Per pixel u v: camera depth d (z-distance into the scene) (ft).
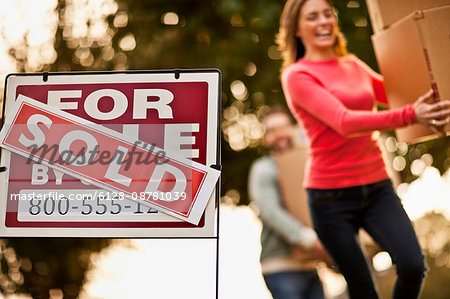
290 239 15.26
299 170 16.21
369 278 12.14
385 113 11.27
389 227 11.75
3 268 31.45
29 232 10.55
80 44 34.86
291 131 16.75
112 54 35.06
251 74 34.91
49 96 10.96
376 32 13.48
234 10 30.40
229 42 33.78
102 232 10.48
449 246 46.01
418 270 11.35
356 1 32.17
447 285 46.47
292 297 15.17
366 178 12.13
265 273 15.80
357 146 12.17
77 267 32.50
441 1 12.43
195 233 10.35
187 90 10.79
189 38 34.40
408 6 12.64
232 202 37.63
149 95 10.84
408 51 12.09
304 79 12.50
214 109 10.70
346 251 12.04
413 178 35.65
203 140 10.62
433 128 11.23
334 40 13.42
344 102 12.42
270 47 33.60
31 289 32.35
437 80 11.52
